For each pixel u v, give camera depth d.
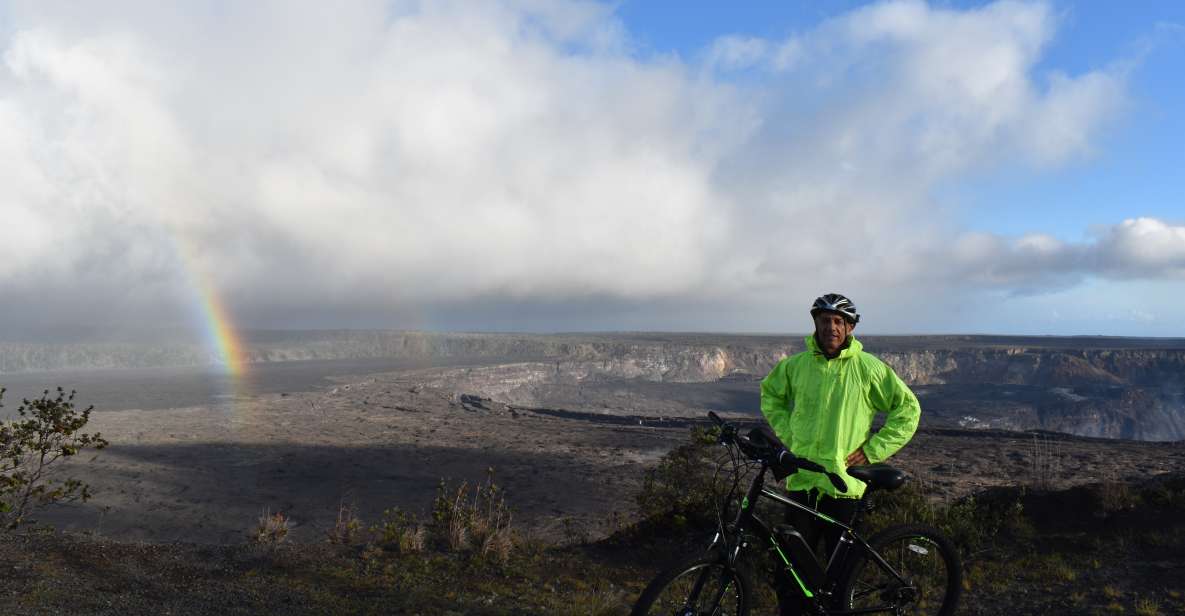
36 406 9.91
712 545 4.43
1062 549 7.86
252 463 35.84
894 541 4.96
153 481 30.38
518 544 9.48
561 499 26.95
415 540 9.09
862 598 4.81
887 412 4.69
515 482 31.11
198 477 31.84
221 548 8.23
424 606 6.69
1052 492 9.14
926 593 5.15
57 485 27.11
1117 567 7.16
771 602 6.62
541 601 7.20
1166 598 6.33
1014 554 7.93
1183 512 8.02
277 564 7.80
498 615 6.59
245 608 6.27
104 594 6.27
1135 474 24.84
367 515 25.11
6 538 7.72
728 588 4.49
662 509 10.27
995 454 31.81
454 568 8.30
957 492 20.06
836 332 4.56
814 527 4.68
